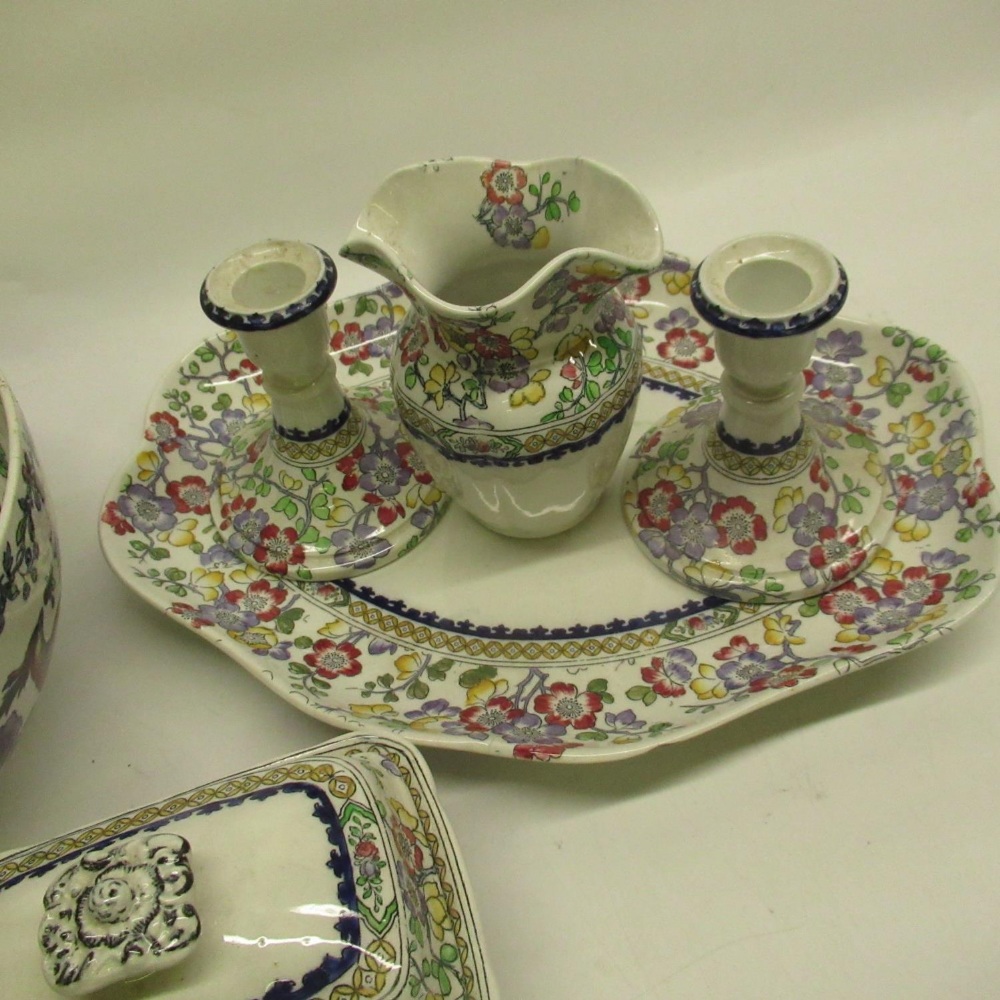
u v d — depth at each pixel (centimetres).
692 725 83
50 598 83
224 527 105
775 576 94
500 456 87
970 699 93
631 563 101
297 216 156
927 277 136
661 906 85
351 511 103
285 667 94
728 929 83
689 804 90
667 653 93
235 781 77
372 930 66
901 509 99
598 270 76
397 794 79
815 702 94
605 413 87
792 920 83
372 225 83
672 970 81
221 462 112
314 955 65
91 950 61
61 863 72
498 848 89
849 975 80
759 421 91
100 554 115
